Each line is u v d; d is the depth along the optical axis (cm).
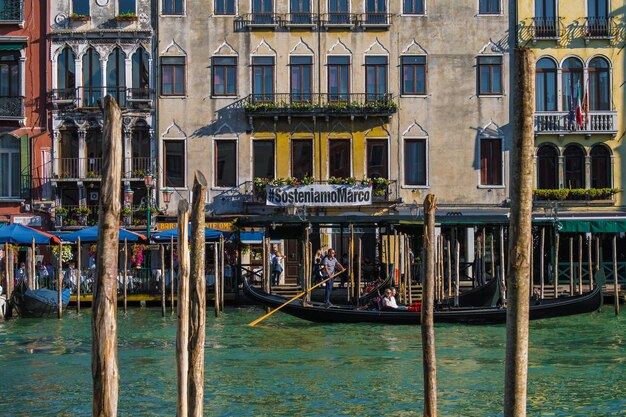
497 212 4297
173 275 3825
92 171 4275
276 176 4303
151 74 4303
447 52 4328
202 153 4297
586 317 3456
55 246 3922
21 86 4291
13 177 4284
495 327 3141
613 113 4262
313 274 3862
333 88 4325
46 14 4297
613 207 4259
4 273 3703
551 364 2492
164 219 4259
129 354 2667
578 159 4300
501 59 4328
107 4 4303
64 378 2331
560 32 4291
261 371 2406
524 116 944
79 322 3406
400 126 4325
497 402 2052
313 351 2711
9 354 2694
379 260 3969
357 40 4325
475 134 4322
